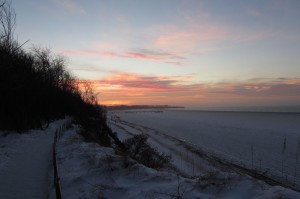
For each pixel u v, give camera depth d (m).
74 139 20.69
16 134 22.44
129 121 121.31
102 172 9.66
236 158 35.44
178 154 36.53
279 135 63.84
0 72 20.36
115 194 7.98
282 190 6.10
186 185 7.65
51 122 36.22
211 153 38.72
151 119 140.75
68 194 8.55
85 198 7.89
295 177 25.88
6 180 10.28
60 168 11.68
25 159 13.82
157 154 25.95
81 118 43.62
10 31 23.09
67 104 48.56
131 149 23.53
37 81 28.12
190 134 64.56
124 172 9.46
